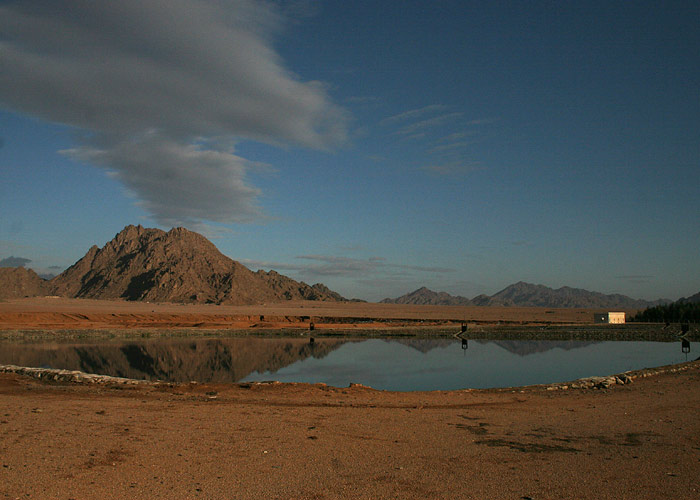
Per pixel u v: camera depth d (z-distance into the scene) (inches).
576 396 770.2
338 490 312.0
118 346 2293.3
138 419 515.8
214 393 772.0
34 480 310.3
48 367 1455.5
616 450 423.2
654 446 437.7
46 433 433.7
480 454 406.0
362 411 604.7
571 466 373.1
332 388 849.5
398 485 324.2
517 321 4699.8
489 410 633.6
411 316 6658.5
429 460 385.1
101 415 533.6
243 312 7057.1
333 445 426.3
